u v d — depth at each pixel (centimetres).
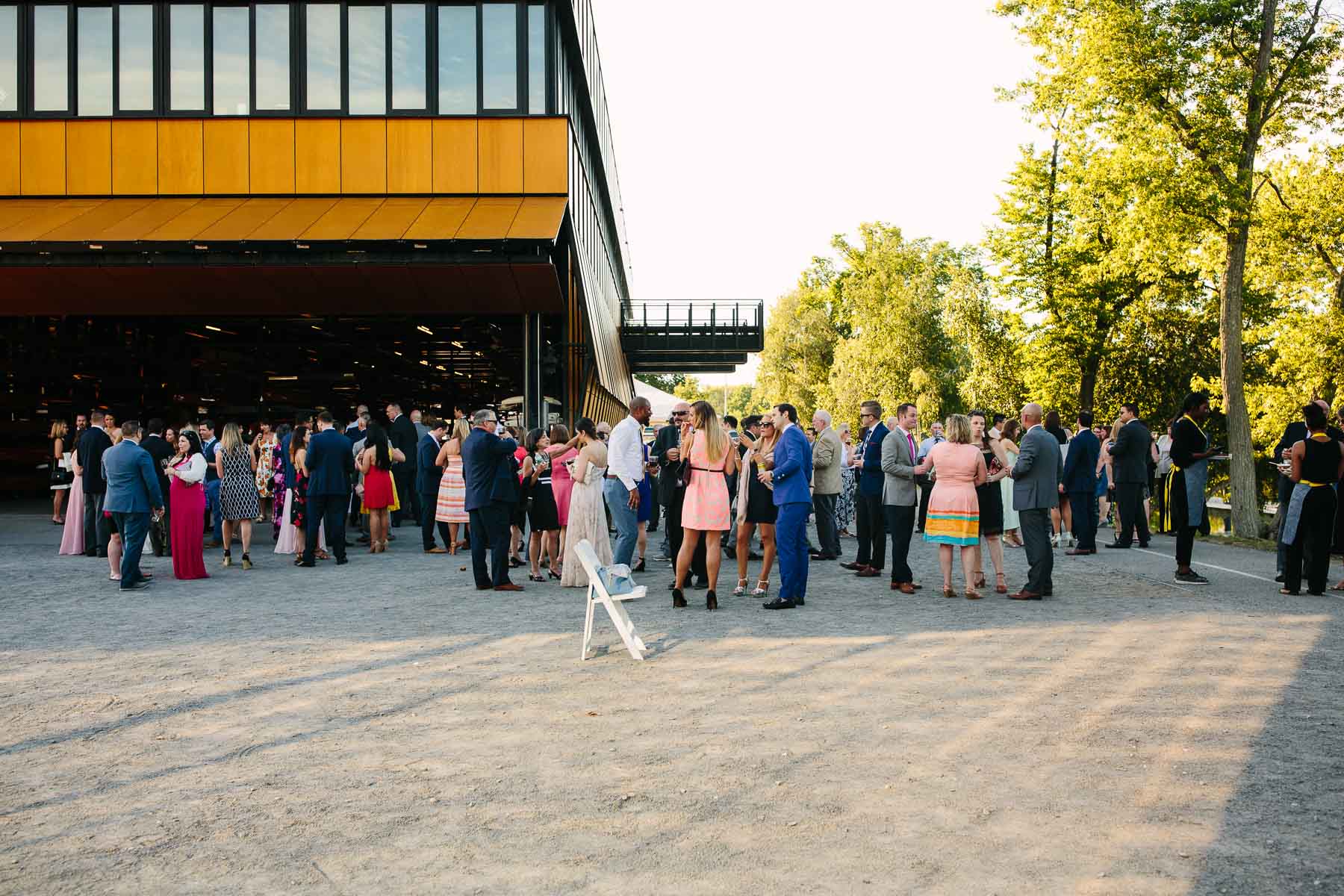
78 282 2098
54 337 2567
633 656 727
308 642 801
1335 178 2227
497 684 654
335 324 2530
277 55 2262
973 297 3947
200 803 440
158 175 2255
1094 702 600
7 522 2012
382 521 1523
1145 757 495
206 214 2152
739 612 947
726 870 366
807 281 7800
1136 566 1295
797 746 515
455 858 379
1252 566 1299
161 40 2272
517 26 2255
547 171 2231
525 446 1374
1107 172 1886
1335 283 2419
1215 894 346
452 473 1468
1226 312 1884
